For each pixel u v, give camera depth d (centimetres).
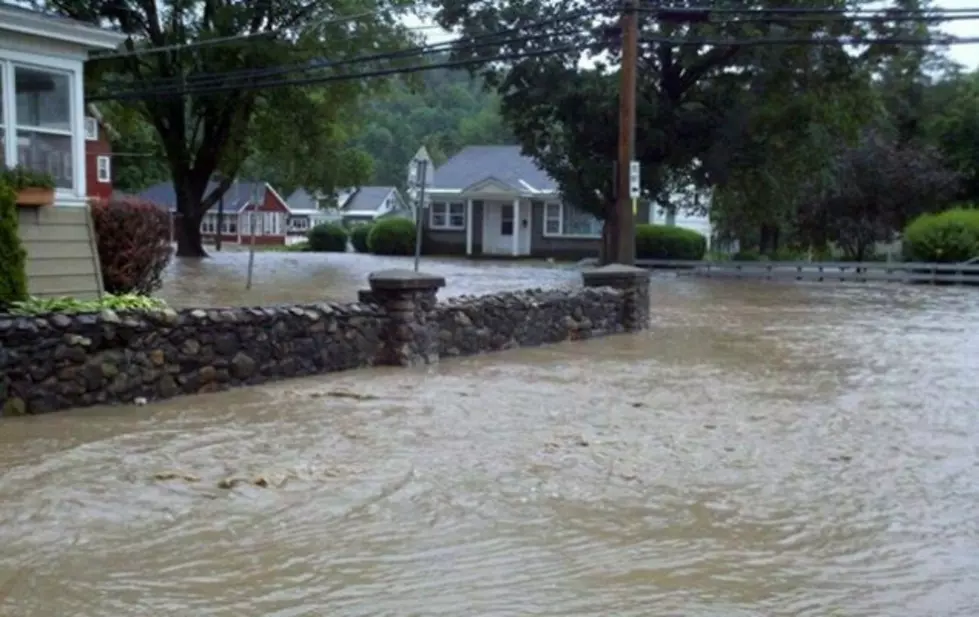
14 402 666
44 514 452
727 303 1795
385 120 7119
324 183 3228
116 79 2820
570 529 448
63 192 1070
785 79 2466
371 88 2933
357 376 872
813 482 535
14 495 480
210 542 421
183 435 619
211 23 2714
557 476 535
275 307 856
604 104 2447
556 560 407
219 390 785
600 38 2153
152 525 441
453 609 354
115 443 593
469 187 3506
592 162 2555
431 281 962
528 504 484
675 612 356
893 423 698
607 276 1288
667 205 2850
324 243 3969
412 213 4928
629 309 1289
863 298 1955
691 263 2814
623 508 481
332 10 2722
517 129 2708
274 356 834
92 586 370
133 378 728
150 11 2681
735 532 448
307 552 411
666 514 473
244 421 666
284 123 2973
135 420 664
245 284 1850
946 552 425
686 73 2597
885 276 2509
